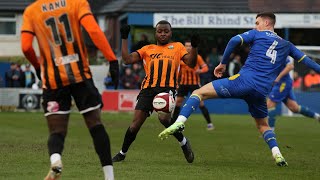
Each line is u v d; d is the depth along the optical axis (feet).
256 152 94.79
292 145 107.24
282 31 224.74
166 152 91.97
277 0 225.97
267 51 73.05
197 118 173.37
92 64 211.20
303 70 187.83
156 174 70.13
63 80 54.80
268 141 77.10
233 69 199.72
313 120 172.04
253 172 73.20
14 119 156.97
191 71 135.44
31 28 55.36
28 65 198.18
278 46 73.61
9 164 76.69
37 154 86.48
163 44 78.48
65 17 55.16
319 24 221.05
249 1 225.97
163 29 77.87
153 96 77.56
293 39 229.86
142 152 91.45
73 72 54.95
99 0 244.01
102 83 198.49
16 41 243.40
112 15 232.73
